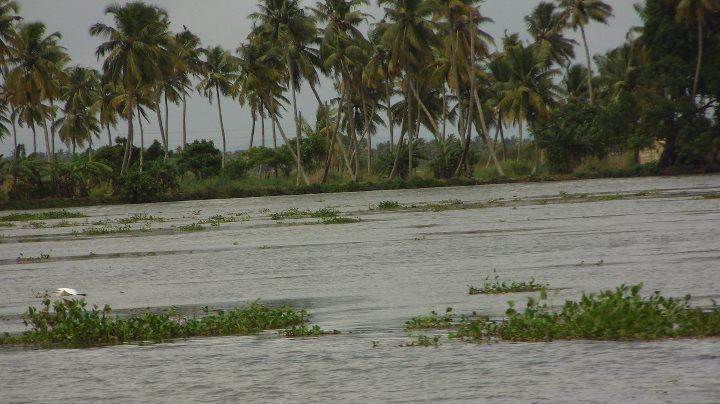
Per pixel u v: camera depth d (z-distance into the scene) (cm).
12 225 14050
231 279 6041
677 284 4488
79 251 8912
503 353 2972
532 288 4691
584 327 3152
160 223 12719
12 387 2866
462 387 2552
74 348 3588
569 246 6825
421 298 4647
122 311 4791
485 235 8219
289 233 9794
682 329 3064
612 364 2698
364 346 3281
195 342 3606
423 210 12644
